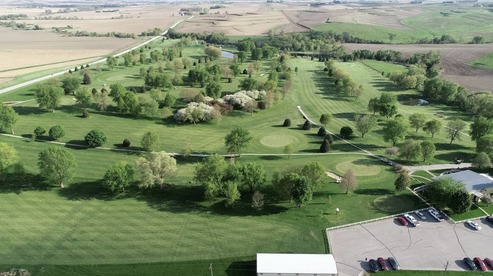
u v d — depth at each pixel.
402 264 78.62
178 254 81.19
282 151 132.50
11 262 77.75
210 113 155.88
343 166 121.31
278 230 89.38
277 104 183.38
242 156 128.00
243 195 103.62
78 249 82.06
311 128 155.12
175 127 152.62
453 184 96.12
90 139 129.88
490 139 121.31
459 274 76.12
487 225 91.00
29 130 141.75
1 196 100.50
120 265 77.94
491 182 103.19
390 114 162.88
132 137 141.00
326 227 90.38
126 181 102.06
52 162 101.94
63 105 171.25
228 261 79.44
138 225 90.56
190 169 118.19
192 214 95.31
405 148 121.31
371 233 88.31
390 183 110.38
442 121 164.12
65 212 95.00
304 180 95.44
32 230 87.81
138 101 163.38
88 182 109.31
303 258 76.06
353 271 76.81
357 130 150.75
